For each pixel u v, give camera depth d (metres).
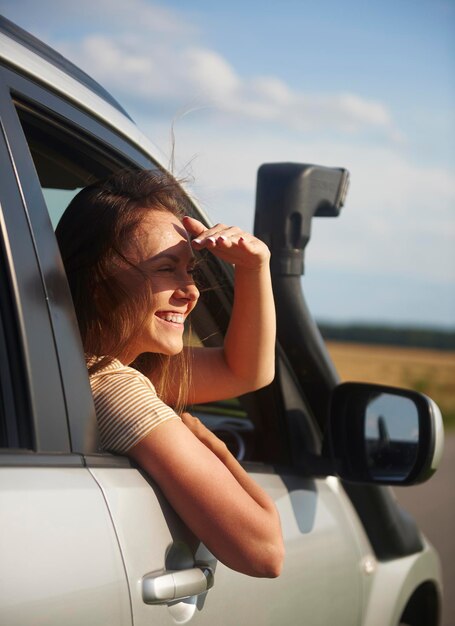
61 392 1.48
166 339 1.79
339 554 2.22
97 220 1.78
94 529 1.42
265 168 2.29
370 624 2.39
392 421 2.19
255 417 2.29
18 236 1.48
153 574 1.51
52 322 1.50
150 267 1.76
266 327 2.03
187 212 2.00
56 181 2.10
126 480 1.55
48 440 1.43
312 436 2.31
